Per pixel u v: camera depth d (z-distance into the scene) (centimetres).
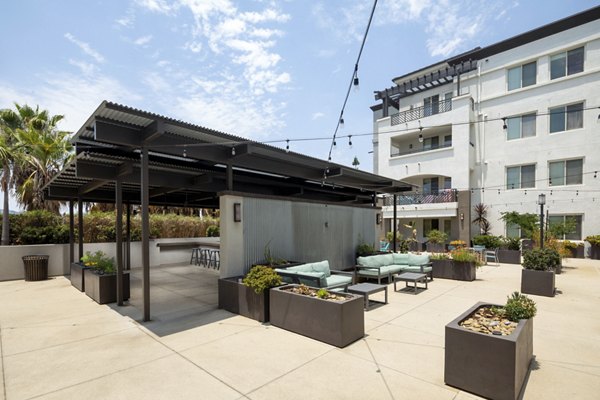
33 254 1088
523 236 1745
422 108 2128
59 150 1397
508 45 1834
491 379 313
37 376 373
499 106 1869
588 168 1579
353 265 1087
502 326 355
